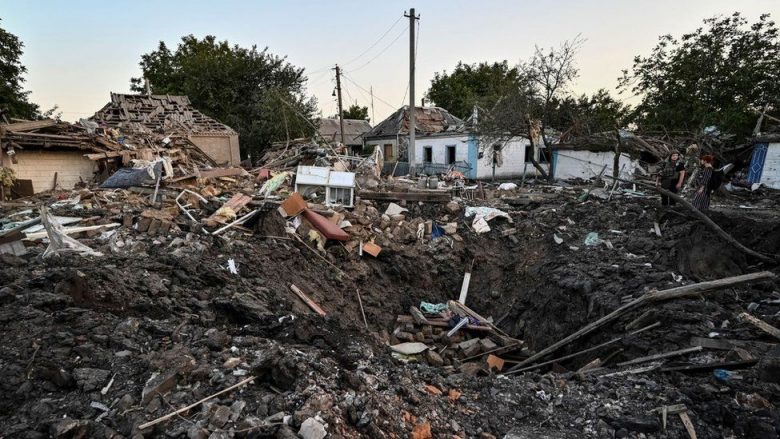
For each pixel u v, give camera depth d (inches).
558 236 380.2
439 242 398.0
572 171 784.3
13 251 219.9
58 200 365.1
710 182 334.3
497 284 367.2
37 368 123.9
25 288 171.2
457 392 161.5
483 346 296.5
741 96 695.7
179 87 1179.9
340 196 426.9
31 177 532.7
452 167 847.1
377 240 382.0
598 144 724.7
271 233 323.9
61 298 160.4
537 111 764.6
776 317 197.9
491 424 141.6
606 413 144.0
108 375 128.3
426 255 385.1
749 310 214.1
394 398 143.9
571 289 289.0
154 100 872.3
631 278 273.6
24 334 138.3
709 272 261.3
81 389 121.4
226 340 157.9
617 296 255.6
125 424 110.3
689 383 159.9
